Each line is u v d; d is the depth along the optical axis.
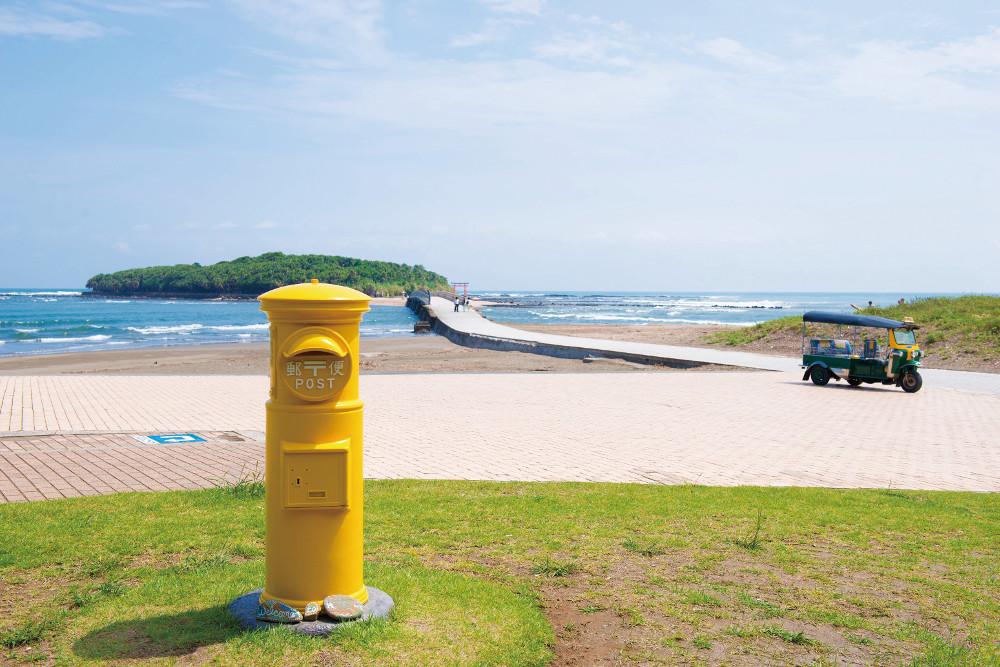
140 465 8.41
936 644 3.85
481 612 4.05
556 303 160.62
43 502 6.43
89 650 3.50
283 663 3.38
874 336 28.48
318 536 3.76
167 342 47.00
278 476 3.75
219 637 3.63
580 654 3.71
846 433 11.84
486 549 5.36
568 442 10.67
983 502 7.19
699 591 4.57
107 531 5.52
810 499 7.16
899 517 6.50
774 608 4.32
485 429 11.78
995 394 17.55
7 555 4.91
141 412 13.32
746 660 3.66
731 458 9.65
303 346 3.61
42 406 14.05
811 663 3.64
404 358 31.56
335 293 3.73
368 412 13.69
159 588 4.30
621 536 5.77
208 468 8.27
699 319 84.44
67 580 4.54
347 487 3.78
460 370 25.45
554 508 6.57
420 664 3.41
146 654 3.46
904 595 4.61
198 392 16.62
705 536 5.80
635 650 3.76
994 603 4.49
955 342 26.39
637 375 21.67
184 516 6.00
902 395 17.31
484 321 55.06
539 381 19.84
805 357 19.64
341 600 3.77
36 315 91.69
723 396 16.72
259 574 4.57
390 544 5.43
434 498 6.89
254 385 18.20
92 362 30.42
